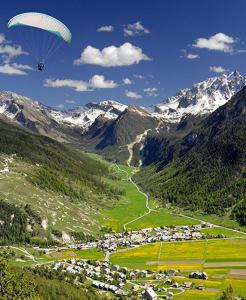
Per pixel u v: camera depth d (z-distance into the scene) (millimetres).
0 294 159750
